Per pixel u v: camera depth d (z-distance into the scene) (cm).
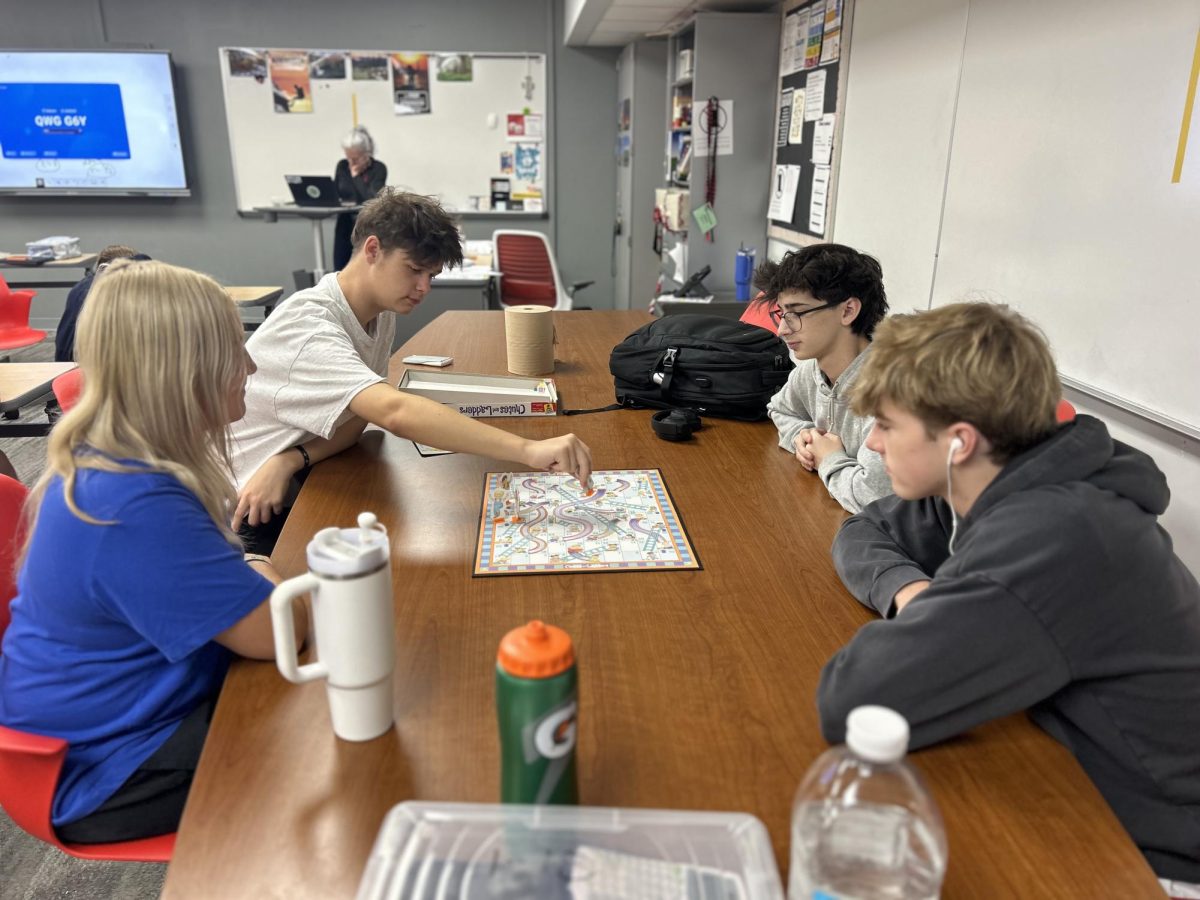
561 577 117
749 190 415
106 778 99
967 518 88
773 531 132
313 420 153
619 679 94
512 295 531
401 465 160
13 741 95
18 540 119
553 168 636
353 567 78
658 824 69
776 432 182
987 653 79
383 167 568
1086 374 185
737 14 392
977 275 229
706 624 105
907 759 83
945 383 83
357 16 593
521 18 602
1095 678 85
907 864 63
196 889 68
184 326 97
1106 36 175
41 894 162
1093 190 180
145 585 91
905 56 271
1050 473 84
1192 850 85
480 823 68
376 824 74
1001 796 78
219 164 614
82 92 581
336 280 172
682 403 191
